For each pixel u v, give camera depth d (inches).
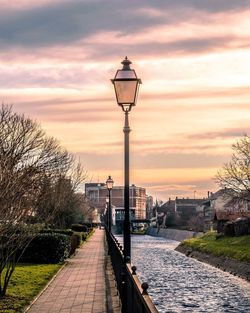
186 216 7022.6
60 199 1534.2
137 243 4375.0
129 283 480.7
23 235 658.8
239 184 3184.1
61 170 1763.0
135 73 537.3
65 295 719.1
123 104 539.8
